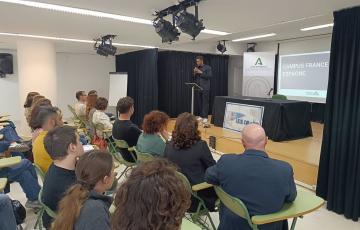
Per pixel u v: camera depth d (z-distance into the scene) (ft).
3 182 7.18
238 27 16.08
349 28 9.98
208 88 23.34
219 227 6.55
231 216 6.19
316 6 11.07
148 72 27.84
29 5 11.18
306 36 23.11
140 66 29.17
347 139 9.98
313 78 23.07
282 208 5.67
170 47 25.55
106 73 33.78
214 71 30.22
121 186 2.77
